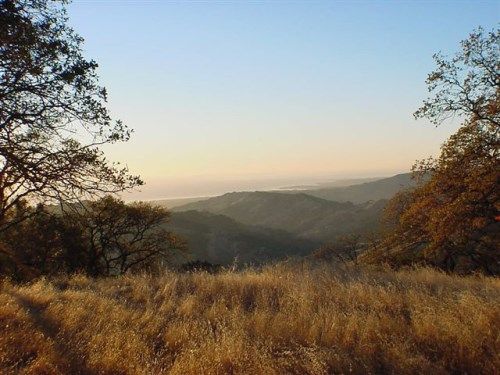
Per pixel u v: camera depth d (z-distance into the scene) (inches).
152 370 219.1
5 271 858.1
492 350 227.5
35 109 387.5
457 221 748.0
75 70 389.1
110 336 267.4
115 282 535.2
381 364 227.3
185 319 322.3
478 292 369.7
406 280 455.2
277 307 359.9
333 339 260.7
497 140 745.0
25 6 367.9
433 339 249.6
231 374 219.8
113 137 404.8
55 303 365.1
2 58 350.3
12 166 348.8
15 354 240.4
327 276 462.6
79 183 381.4
